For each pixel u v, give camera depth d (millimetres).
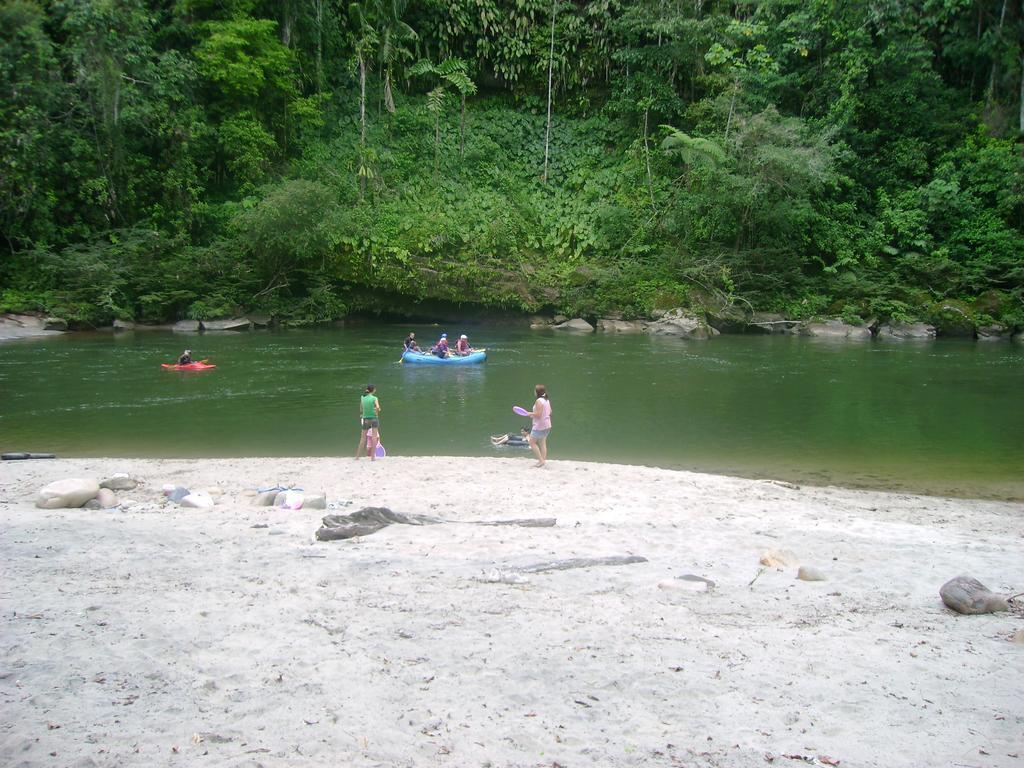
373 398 13648
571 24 47812
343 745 3605
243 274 36469
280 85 40406
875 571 7266
